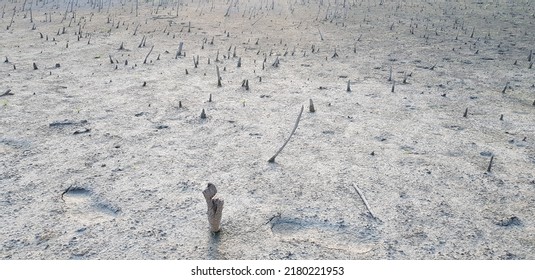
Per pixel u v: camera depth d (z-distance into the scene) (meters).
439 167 2.72
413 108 3.75
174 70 4.73
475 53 5.87
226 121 3.36
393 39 6.76
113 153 2.79
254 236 2.04
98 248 1.93
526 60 5.50
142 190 2.39
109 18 8.00
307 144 3.00
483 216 2.22
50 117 3.32
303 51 5.88
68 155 2.75
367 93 4.12
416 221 2.17
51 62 4.91
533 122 3.48
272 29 7.48
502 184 2.53
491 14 9.16
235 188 2.43
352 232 2.09
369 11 9.60
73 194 2.35
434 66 5.12
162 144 2.95
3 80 4.18
